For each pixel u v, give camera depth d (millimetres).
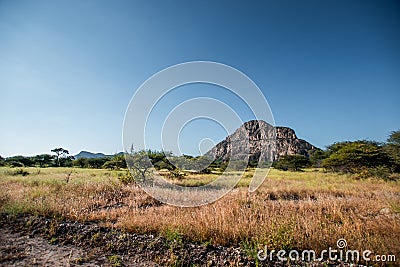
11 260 3953
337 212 6457
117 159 17500
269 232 4805
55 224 5453
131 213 6344
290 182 14875
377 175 19750
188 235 4863
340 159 25188
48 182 11523
